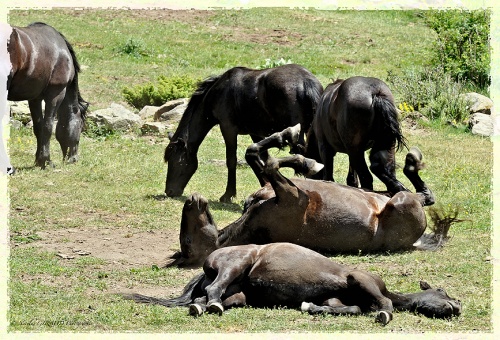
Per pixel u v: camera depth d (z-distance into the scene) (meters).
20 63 23.73
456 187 22.31
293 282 11.71
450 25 40.44
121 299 12.54
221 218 19.05
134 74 40.12
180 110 32.28
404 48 48.34
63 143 25.72
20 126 29.69
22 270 14.24
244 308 11.89
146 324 11.34
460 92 34.50
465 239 16.53
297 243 14.62
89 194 21.27
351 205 14.73
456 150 28.17
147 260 15.32
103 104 34.91
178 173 21.70
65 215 19.02
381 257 14.83
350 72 42.38
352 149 17.25
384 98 16.86
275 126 20.88
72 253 15.72
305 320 11.38
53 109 24.97
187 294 12.39
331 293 11.72
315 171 14.44
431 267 14.43
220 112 21.66
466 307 12.21
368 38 50.25
